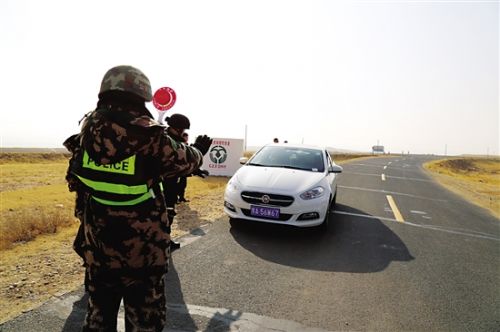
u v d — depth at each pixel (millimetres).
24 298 3197
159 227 1819
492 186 20312
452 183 18797
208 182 11859
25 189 9594
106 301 1873
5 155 26531
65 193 9000
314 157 7137
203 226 6047
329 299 3594
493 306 3678
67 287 3451
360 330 3043
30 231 5207
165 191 4289
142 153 1660
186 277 3902
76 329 2730
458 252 5578
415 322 3246
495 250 5867
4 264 4008
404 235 6387
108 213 1708
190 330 2842
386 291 3885
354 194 11078
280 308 3328
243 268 4266
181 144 1859
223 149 13820
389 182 15766
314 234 5996
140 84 1749
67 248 4637
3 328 2695
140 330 1826
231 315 3129
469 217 8805
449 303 3688
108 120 1629
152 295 1850
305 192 5586
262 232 5848
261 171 6219
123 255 1732
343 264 4652
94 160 1646
